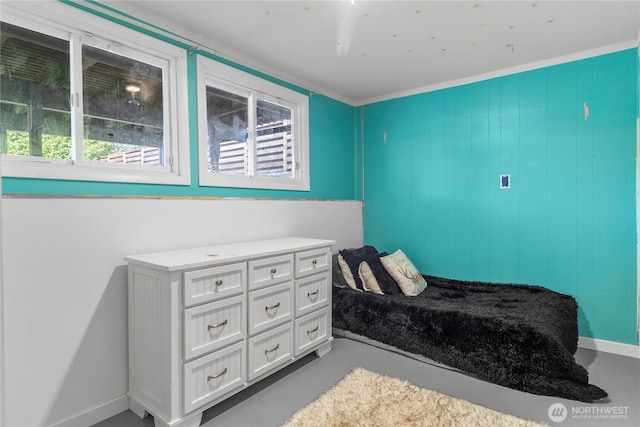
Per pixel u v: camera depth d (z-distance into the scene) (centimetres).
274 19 213
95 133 193
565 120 273
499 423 169
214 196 245
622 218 253
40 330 162
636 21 217
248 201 261
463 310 235
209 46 239
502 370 207
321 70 296
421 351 240
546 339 196
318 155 339
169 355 161
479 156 313
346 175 376
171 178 219
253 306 197
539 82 282
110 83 199
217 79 251
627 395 195
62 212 169
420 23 219
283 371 228
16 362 155
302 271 233
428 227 344
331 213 346
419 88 343
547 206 282
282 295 216
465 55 268
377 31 229
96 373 179
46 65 176
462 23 219
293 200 302
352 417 174
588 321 267
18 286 155
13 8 161
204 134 239
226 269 182
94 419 178
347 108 378
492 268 309
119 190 195
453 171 328
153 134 218
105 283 183
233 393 187
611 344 257
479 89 311
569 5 199
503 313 228
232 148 267
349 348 266
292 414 180
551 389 192
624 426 167
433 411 179
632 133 248
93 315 179
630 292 251
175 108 224
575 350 237
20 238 156
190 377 166
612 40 244
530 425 167
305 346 234
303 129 321
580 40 244
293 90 312
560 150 276
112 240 185
